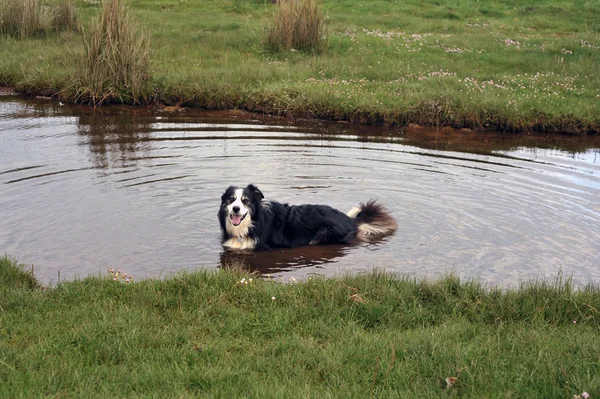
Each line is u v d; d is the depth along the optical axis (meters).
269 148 7.55
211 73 9.56
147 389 4.51
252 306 5.11
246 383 4.55
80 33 12.61
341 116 8.64
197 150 7.45
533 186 6.83
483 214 6.32
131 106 9.05
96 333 4.82
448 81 9.42
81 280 5.31
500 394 4.50
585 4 16.45
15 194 6.41
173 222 6.12
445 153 7.59
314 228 6.07
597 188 6.81
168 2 16.22
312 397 4.44
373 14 15.50
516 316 5.10
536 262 5.72
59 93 9.24
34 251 5.69
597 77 9.98
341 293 5.21
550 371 4.62
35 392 4.45
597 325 5.05
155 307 5.11
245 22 14.00
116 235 5.91
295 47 11.41
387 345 4.80
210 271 5.40
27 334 4.83
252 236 5.96
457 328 4.95
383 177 6.93
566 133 8.40
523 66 10.74
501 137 8.21
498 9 16.30
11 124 8.18
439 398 4.48
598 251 5.85
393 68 10.23
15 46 11.30
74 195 6.43
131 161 7.12
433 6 16.44
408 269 5.66
